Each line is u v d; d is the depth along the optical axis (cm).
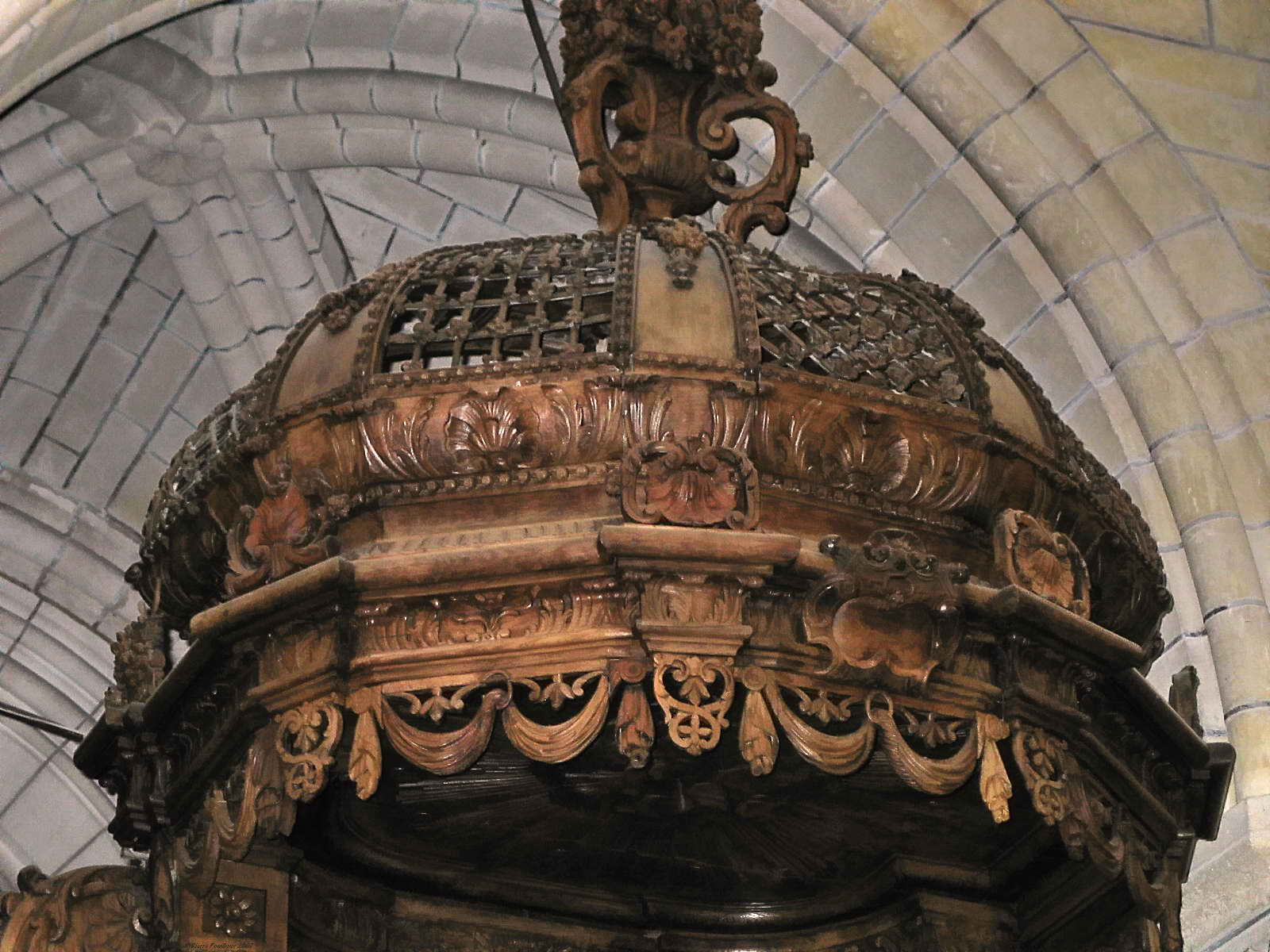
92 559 743
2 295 704
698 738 304
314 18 630
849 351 338
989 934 408
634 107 387
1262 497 516
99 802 758
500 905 416
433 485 324
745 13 396
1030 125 540
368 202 693
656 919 421
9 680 753
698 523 311
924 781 315
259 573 327
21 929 353
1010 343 551
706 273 338
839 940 422
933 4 541
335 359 336
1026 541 329
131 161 661
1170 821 365
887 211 562
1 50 445
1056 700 332
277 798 321
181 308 711
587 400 320
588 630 311
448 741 312
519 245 358
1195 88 541
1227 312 529
